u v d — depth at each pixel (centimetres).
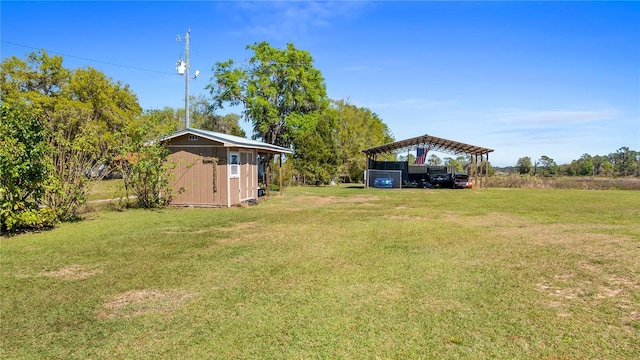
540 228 964
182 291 489
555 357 324
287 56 3170
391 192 2275
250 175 1669
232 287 504
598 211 1331
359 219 1121
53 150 985
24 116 891
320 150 2955
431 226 994
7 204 837
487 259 648
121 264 614
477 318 403
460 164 4300
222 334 367
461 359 320
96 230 906
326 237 841
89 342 353
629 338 357
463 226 996
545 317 406
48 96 2933
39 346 345
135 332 373
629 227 973
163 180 1359
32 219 862
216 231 910
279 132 3278
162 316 411
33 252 691
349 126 3856
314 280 531
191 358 323
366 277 545
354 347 341
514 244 768
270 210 1331
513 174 3516
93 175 1177
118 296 472
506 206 1496
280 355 327
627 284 513
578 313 417
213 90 3152
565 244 766
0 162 824
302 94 3169
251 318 404
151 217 1127
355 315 411
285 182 2717
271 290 491
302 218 1135
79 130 1129
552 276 549
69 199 1030
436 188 2728
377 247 741
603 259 643
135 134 1321
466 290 490
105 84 3212
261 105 2986
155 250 710
